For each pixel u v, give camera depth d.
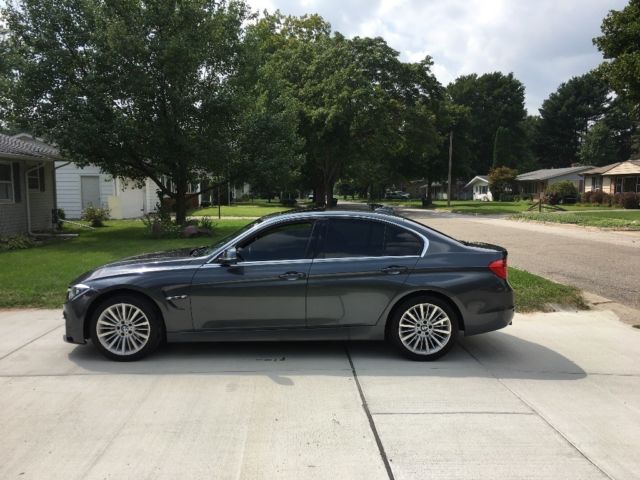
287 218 5.57
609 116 85.69
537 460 3.44
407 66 40.22
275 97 21.38
